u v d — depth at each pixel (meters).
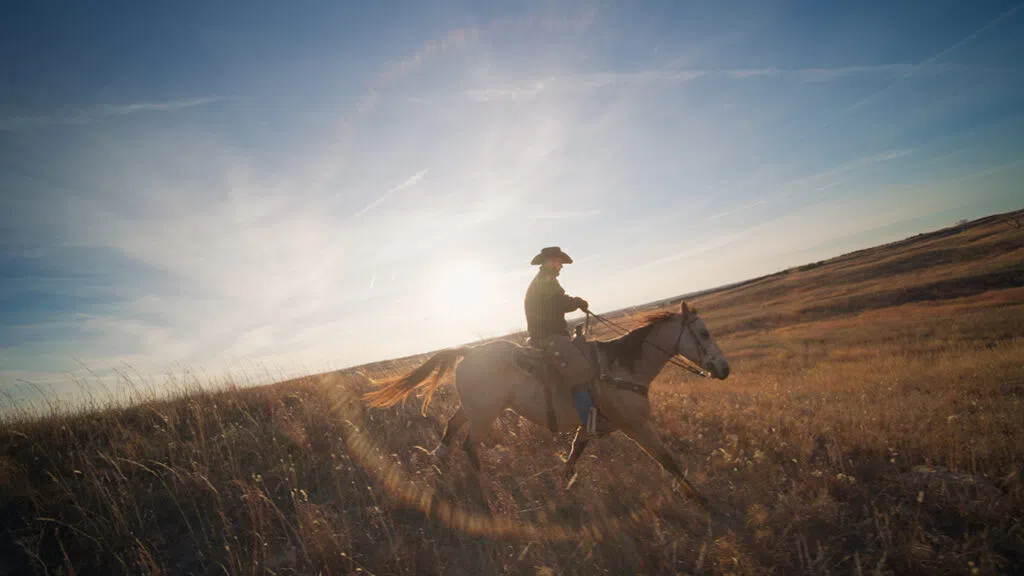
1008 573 3.89
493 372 5.71
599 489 5.38
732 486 5.38
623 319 5.96
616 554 4.40
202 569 4.48
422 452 6.55
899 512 4.66
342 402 8.16
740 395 10.81
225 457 6.21
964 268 40.00
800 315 36.16
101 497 5.26
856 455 6.21
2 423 7.04
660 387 12.66
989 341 19.00
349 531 4.62
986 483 4.97
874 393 10.66
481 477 5.63
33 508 5.22
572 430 5.63
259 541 4.61
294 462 6.06
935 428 6.71
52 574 4.37
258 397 8.66
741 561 4.00
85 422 7.36
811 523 4.64
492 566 4.35
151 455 6.18
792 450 6.28
